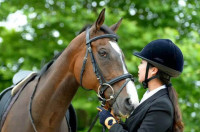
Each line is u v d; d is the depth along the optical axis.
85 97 9.70
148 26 11.16
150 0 11.23
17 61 11.48
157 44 3.72
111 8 12.02
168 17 11.72
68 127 5.00
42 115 4.41
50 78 4.46
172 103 3.57
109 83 4.11
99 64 4.20
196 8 11.77
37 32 11.73
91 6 12.54
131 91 3.98
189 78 9.38
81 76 4.34
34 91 4.59
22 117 4.50
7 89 5.34
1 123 4.75
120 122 3.93
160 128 3.38
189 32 12.20
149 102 3.59
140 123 3.56
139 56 3.79
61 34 11.12
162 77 3.70
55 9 11.64
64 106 4.45
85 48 4.37
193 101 10.41
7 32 11.46
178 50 3.73
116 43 4.30
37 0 11.81
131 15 12.15
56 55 4.79
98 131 10.47
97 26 4.39
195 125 10.55
